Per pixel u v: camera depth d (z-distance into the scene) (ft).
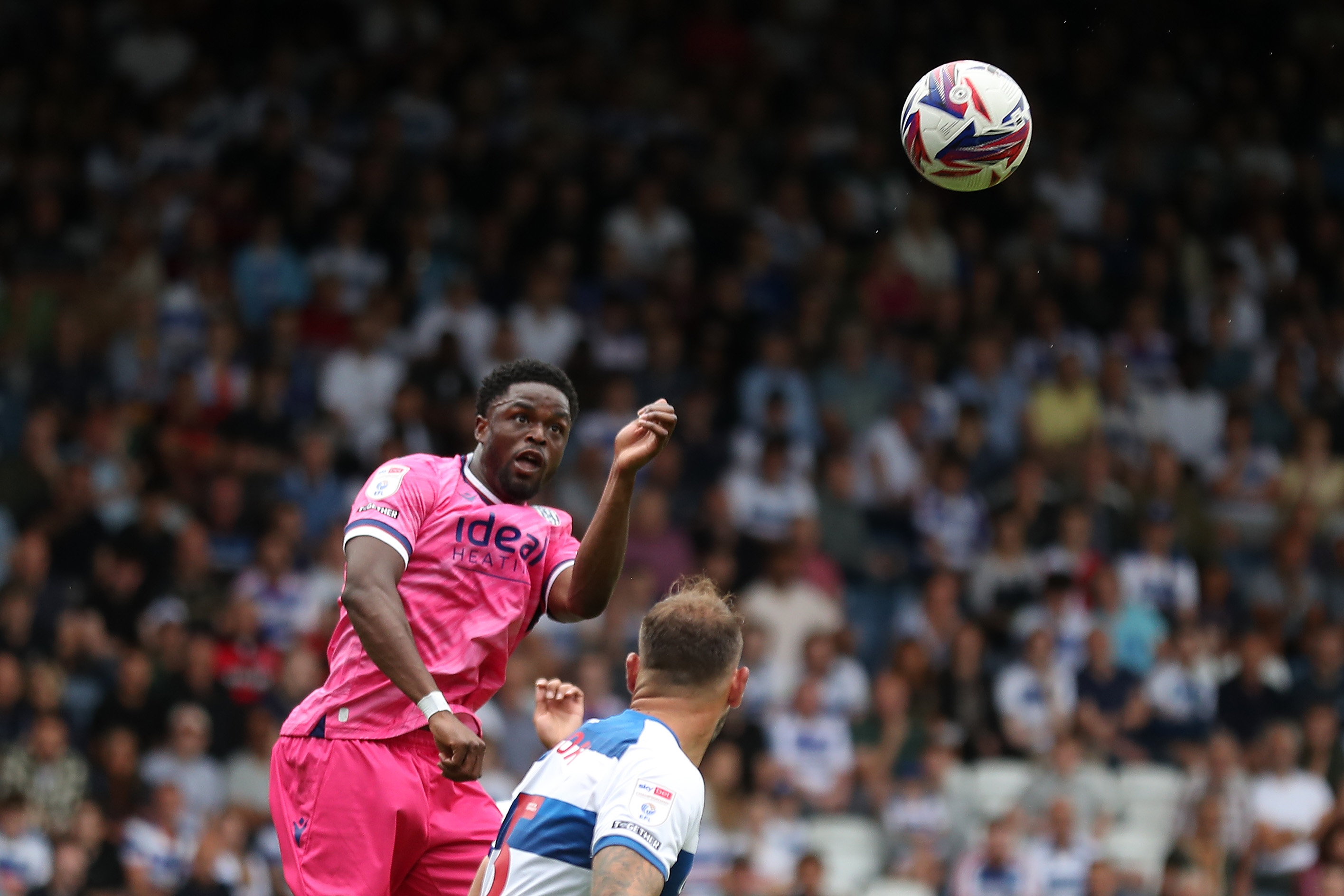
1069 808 140.36
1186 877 139.95
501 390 60.49
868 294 199.21
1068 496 176.65
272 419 169.68
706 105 218.38
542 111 209.77
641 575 154.51
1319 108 244.42
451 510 58.85
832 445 182.39
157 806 133.39
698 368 187.01
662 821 48.78
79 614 149.48
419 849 58.39
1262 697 160.35
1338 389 208.33
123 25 212.23
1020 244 212.23
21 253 186.29
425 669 54.80
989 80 68.85
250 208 194.08
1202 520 182.80
